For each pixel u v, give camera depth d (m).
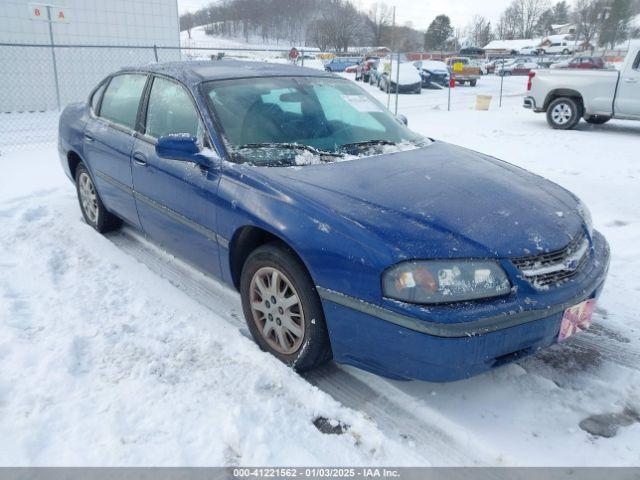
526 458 2.30
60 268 4.06
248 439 2.30
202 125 3.28
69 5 13.20
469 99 19.03
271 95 3.58
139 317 3.34
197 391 2.62
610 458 2.31
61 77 13.42
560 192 3.14
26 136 9.84
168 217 3.56
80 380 2.69
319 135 3.45
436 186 2.82
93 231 4.83
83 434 2.32
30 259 4.16
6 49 12.41
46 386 2.62
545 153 8.59
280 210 2.70
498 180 3.03
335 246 2.46
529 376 2.88
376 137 3.62
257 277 2.94
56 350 2.91
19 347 2.94
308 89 3.81
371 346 2.43
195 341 3.07
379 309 2.34
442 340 2.23
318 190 2.72
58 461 2.17
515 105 16.97
